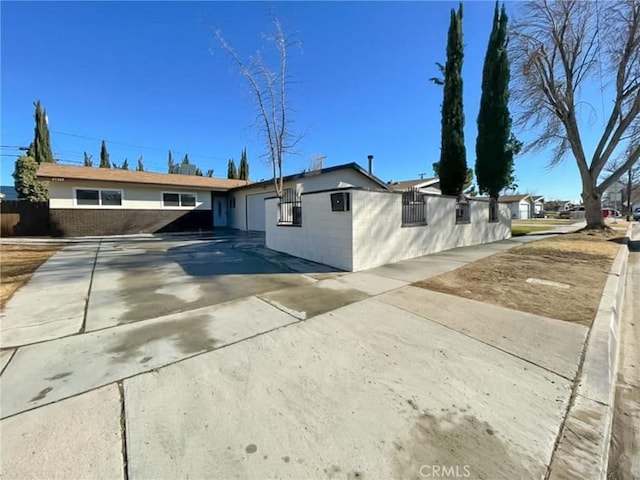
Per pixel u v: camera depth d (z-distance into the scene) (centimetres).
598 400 197
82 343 288
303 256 773
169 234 1489
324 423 176
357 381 220
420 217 827
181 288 488
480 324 326
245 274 592
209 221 1708
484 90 1379
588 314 350
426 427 173
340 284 509
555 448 158
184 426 174
